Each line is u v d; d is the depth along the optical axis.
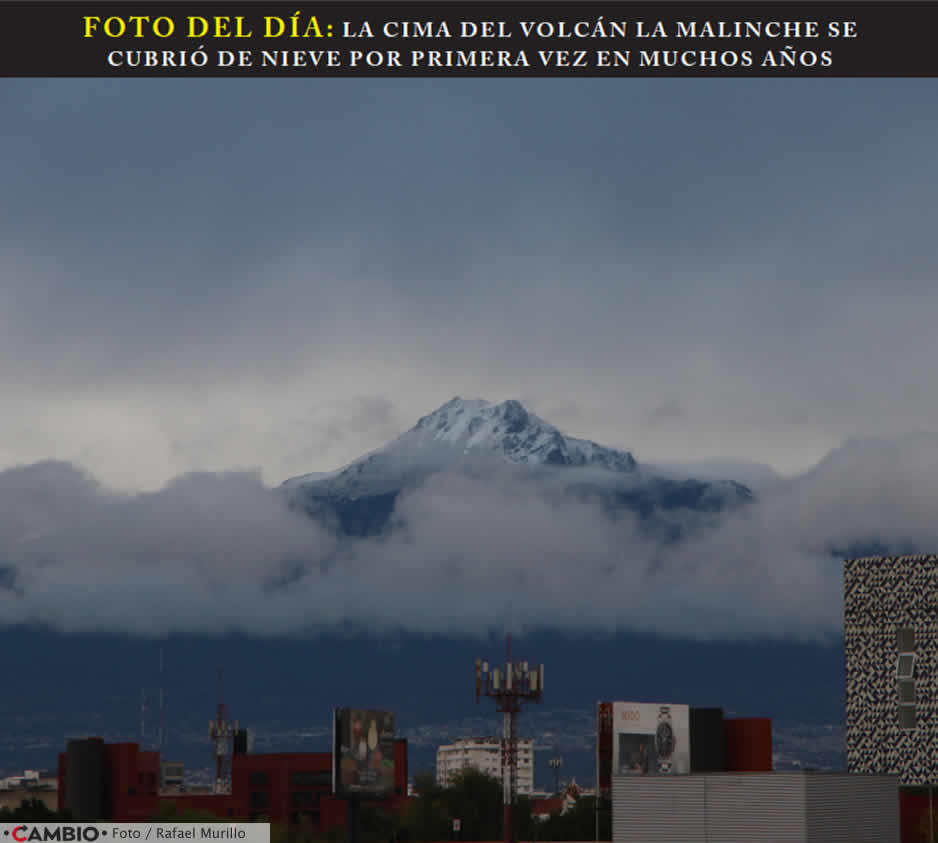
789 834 135.25
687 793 141.00
